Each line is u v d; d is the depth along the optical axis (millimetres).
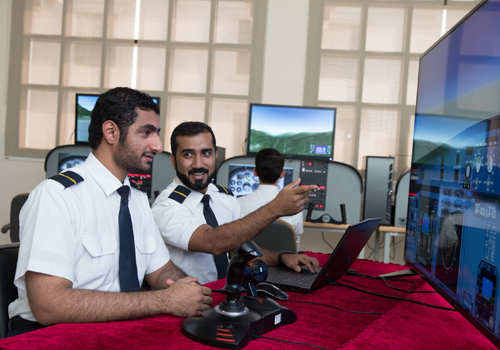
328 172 3355
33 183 4441
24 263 894
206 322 757
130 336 755
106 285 1077
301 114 3414
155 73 4441
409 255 1270
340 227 3266
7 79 4461
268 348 714
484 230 715
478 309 730
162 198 1541
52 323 869
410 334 807
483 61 755
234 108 4371
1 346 685
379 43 4195
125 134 1069
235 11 4336
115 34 4445
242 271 804
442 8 4090
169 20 4398
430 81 1130
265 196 2270
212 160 1519
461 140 854
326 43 4242
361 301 1060
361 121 4230
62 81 4465
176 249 1527
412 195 1266
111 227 1089
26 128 4484
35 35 4461
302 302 1021
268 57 4285
